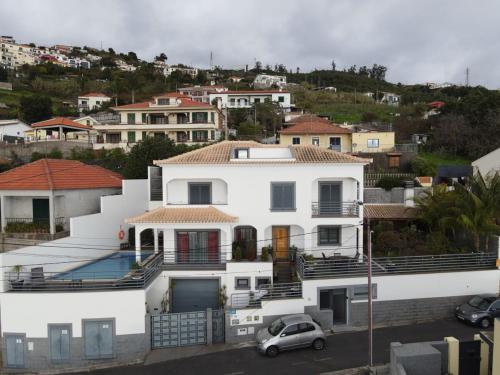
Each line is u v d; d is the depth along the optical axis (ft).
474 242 94.84
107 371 69.41
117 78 425.69
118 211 107.76
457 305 85.10
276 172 91.76
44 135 210.18
